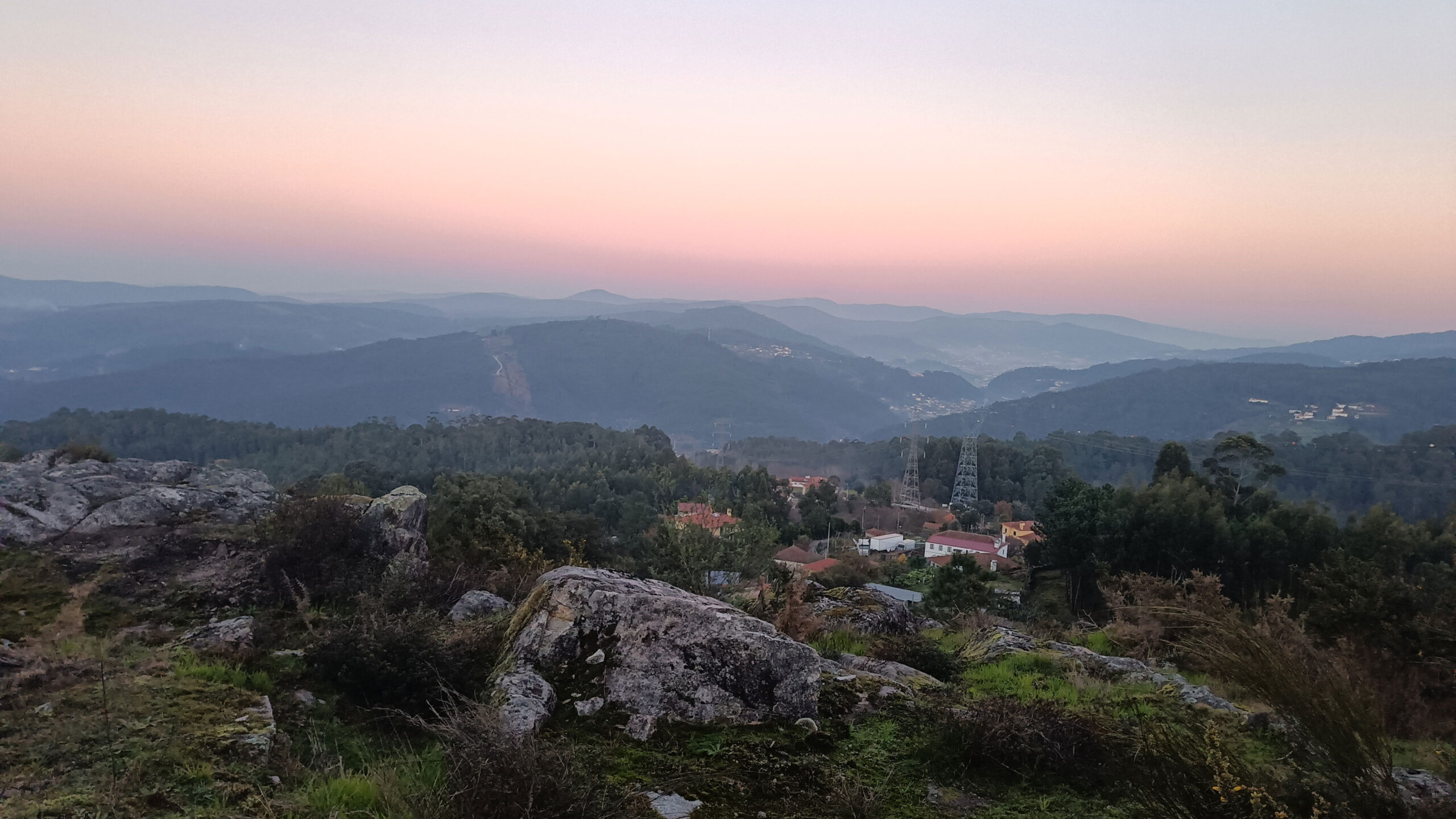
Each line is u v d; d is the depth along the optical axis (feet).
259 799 12.12
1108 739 15.48
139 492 37.78
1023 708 16.66
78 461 42.91
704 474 321.11
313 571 31.35
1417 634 26.45
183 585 30.04
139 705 15.42
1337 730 12.34
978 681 22.91
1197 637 17.07
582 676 16.56
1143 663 25.29
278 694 17.74
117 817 10.91
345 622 22.07
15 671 17.22
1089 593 111.65
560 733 14.80
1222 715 18.12
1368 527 96.58
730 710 16.08
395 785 12.61
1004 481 360.69
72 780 12.00
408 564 31.09
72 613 26.18
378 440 409.28
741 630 17.13
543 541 70.44
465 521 61.98
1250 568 100.12
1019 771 14.78
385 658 17.84
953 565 88.07
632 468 352.69
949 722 15.75
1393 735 20.84
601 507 246.06
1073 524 109.60
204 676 18.04
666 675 16.38
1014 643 27.53
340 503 35.86
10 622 24.53
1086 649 27.58
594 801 11.44
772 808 12.90
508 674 16.49
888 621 31.37
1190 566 98.37
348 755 15.20
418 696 17.04
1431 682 24.47
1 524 31.99
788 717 16.25
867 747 15.67
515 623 19.08
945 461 407.44
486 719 12.80
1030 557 136.98
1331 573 30.78
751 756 14.57
